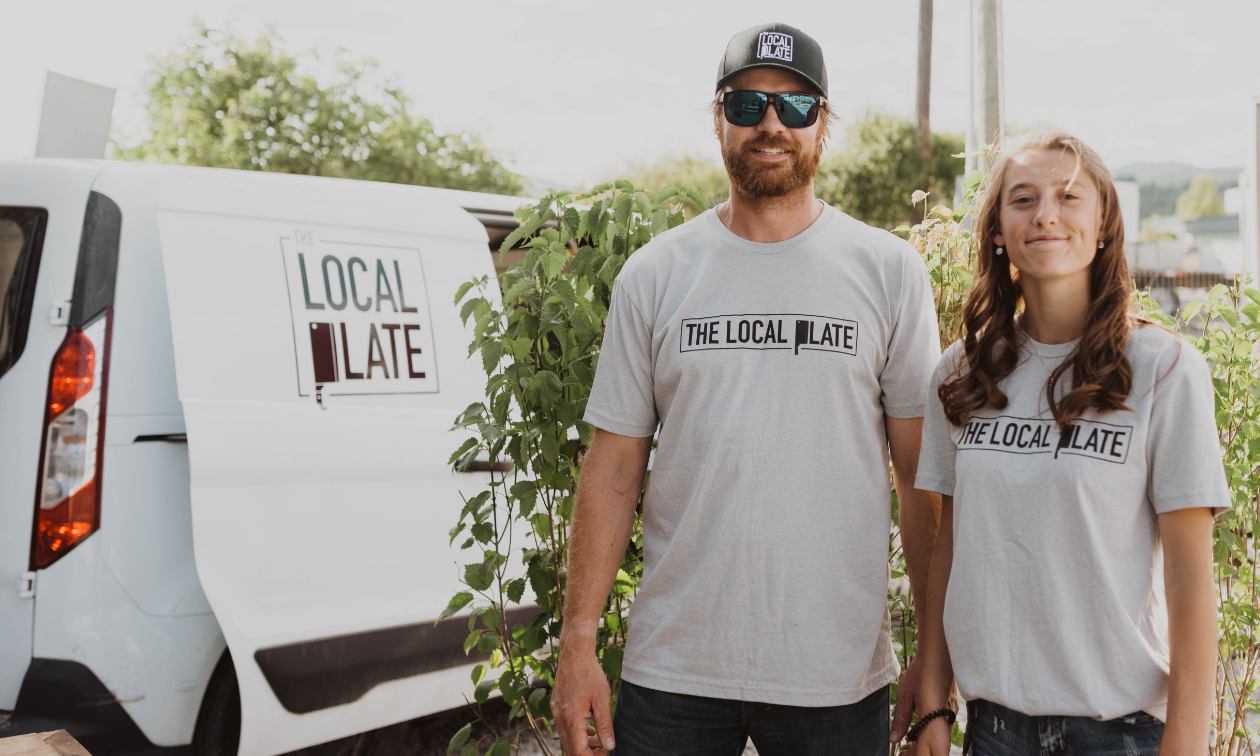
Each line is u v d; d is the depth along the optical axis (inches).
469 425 90.4
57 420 97.9
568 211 93.0
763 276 70.5
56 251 100.0
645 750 71.7
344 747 122.1
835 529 68.9
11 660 97.6
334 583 108.1
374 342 116.0
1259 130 264.1
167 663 100.4
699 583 69.6
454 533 91.0
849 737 69.4
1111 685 57.8
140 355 101.0
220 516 98.8
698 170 959.0
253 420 102.4
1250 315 98.0
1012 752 61.1
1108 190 61.1
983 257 66.6
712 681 69.5
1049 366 62.5
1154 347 58.7
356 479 111.0
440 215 128.3
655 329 73.4
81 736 97.3
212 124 853.2
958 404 64.7
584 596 73.8
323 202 115.4
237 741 104.3
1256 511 101.3
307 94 844.0
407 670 115.8
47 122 186.9
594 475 75.6
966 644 62.4
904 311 71.1
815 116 71.1
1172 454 56.9
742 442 68.6
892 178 766.5
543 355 91.4
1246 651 101.8
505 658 98.2
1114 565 58.3
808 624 68.2
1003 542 61.1
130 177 103.1
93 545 97.7
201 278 102.1
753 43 71.0
